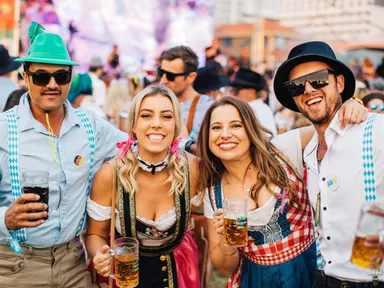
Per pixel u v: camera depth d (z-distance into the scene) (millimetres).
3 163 2377
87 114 2670
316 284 2398
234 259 2508
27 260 2412
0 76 4805
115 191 2457
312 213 2463
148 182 2521
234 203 2230
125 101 7602
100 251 2250
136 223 2482
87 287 2615
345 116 2223
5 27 10781
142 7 14516
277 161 2541
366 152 2166
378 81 9234
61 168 2451
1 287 2404
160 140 2400
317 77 2270
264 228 2500
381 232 1815
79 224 2543
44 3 12289
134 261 2150
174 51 4246
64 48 2430
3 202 2414
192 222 3381
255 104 5242
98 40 13547
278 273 2492
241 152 2486
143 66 14211
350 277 2195
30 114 2432
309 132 2639
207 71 5039
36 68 2326
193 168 2617
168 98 2441
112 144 2750
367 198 2150
